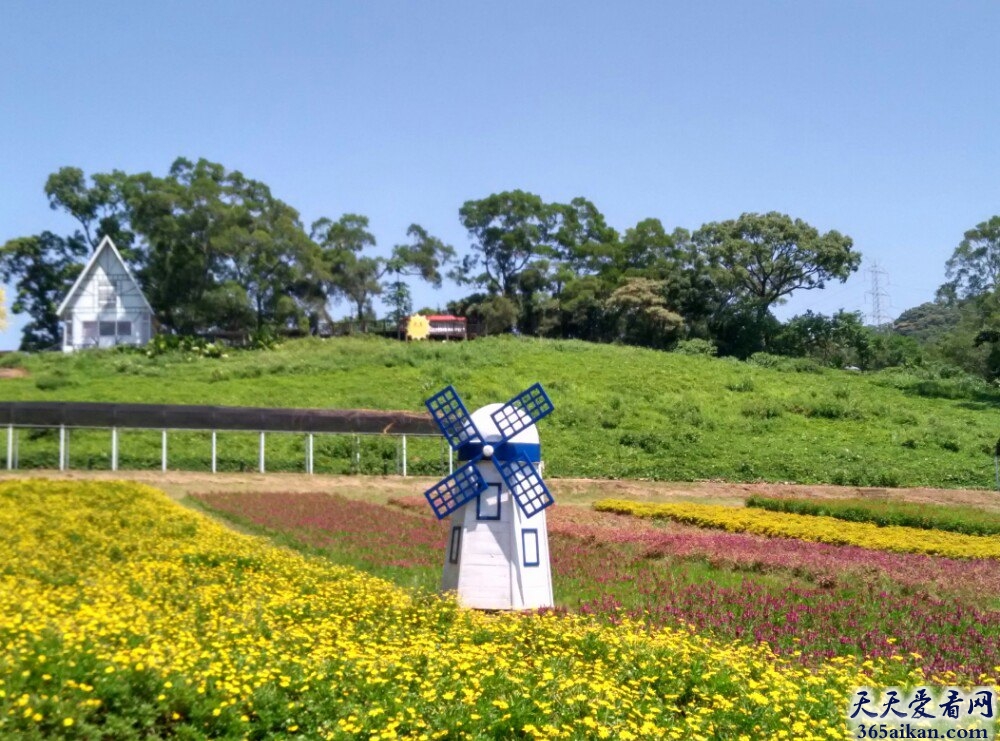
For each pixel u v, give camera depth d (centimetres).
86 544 2047
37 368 5944
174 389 5366
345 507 3152
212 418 3859
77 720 863
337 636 1261
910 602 1847
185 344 6544
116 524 2345
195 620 1298
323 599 1510
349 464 4203
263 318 7962
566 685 1063
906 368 7919
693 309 8881
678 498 3897
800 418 5609
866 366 8844
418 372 6131
